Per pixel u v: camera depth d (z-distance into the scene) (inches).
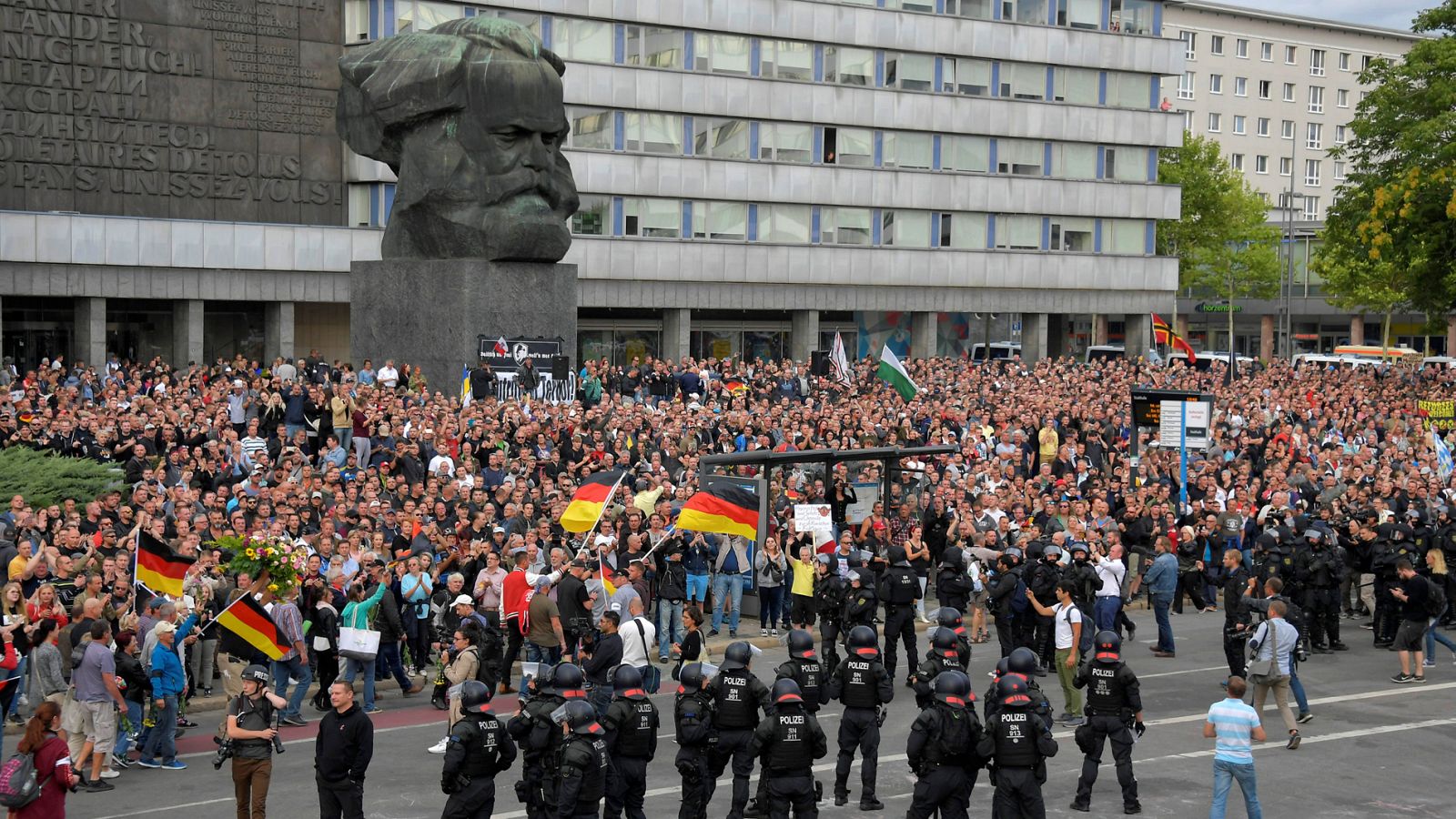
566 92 2406.5
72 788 660.7
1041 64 2901.1
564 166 1672.0
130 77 2058.3
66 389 1334.9
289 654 813.9
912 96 2763.3
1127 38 2989.7
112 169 2049.7
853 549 1060.5
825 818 665.0
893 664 940.6
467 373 1544.0
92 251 2009.1
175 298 2111.2
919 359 2233.0
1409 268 2551.7
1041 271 2947.8
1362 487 1333.7
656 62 2498.8
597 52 2437.3
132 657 715.4
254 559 805.9
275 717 641.6
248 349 2271.2
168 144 2096.5
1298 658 877.2
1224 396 1947.6
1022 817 601.0
